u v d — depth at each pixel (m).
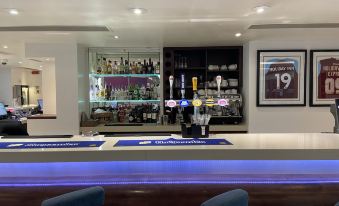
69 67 4.48
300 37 4.17
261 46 4.47
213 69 4.91
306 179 2.24
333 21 3.26
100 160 2.00
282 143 2.22
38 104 9.15
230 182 2.22
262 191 2.22
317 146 2.10
